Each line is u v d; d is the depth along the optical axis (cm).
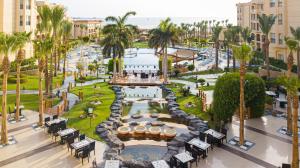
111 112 3069
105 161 1866
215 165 1930
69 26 6341
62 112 3061
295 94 1747
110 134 2442
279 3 5741
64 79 5050
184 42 13425
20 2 5966
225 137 2298
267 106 3269
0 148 2152
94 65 6031
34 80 4862
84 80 4916
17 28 5984
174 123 2839
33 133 2455
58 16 4112
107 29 4803
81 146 2000
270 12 6022
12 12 5850
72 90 4153
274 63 5594
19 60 2677
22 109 3133
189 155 1867
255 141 2334
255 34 8088
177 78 5225
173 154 2061
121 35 4841
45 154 2069
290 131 2480
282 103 3319
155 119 2969
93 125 2661
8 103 3366
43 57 2681
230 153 2114
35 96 3747
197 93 3866
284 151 2152
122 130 2539
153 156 2116
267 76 4788
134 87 4547
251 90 2742
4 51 2219
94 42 14050
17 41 2284
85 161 1973
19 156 2030
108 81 4838
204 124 2672
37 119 2823
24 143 2250
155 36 4825
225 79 2684
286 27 5588
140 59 9031
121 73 5356
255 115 2920
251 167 1908
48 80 3806
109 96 3803
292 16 5428
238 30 6800
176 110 3131
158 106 3450
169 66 5612
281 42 5741
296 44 2862
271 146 2239
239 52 2125
